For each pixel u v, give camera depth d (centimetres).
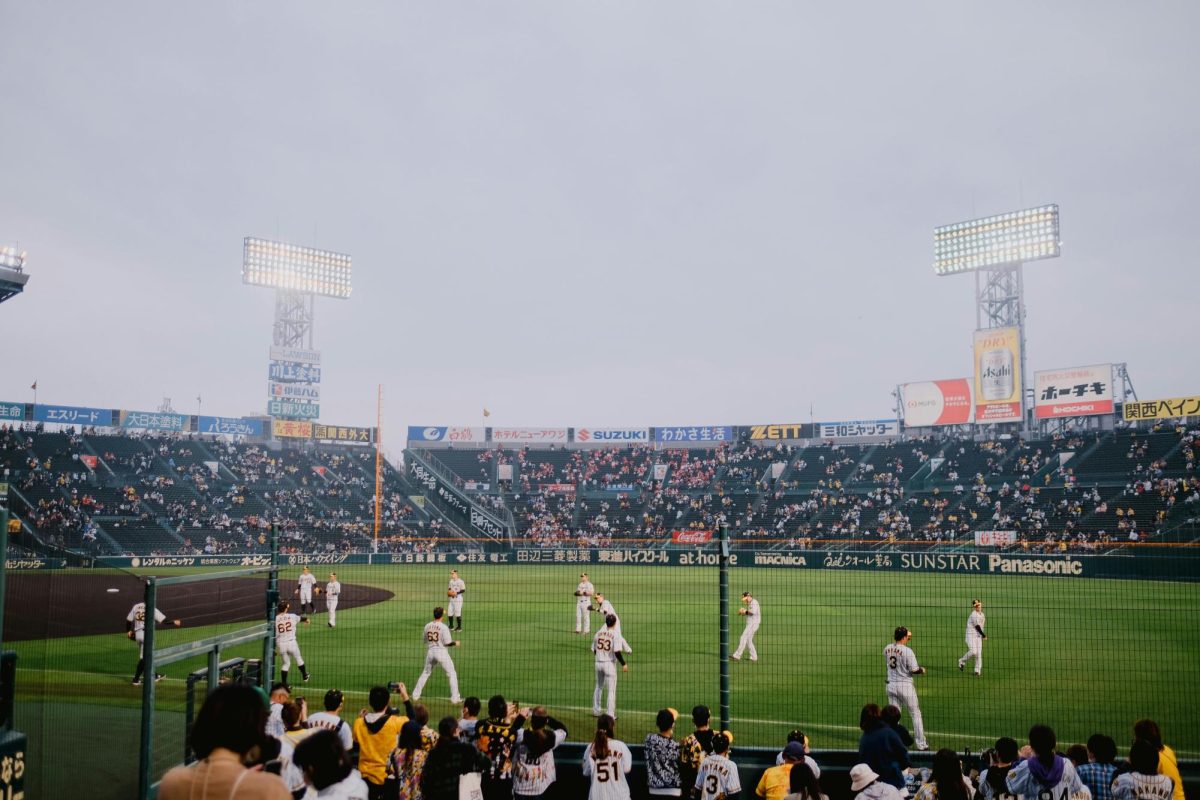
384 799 792
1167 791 721
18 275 3962
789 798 714
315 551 5641
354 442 7512
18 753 612
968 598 3344
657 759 913
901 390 6606
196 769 385
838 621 2720
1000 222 6188
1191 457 5281
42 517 5175
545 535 6512
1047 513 5206
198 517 5769
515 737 876
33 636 1198
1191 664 1977
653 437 7562
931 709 1580
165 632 2425
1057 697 1664
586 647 2216
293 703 864
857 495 6216
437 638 1611
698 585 3941
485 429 7712
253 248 7162
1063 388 5903
